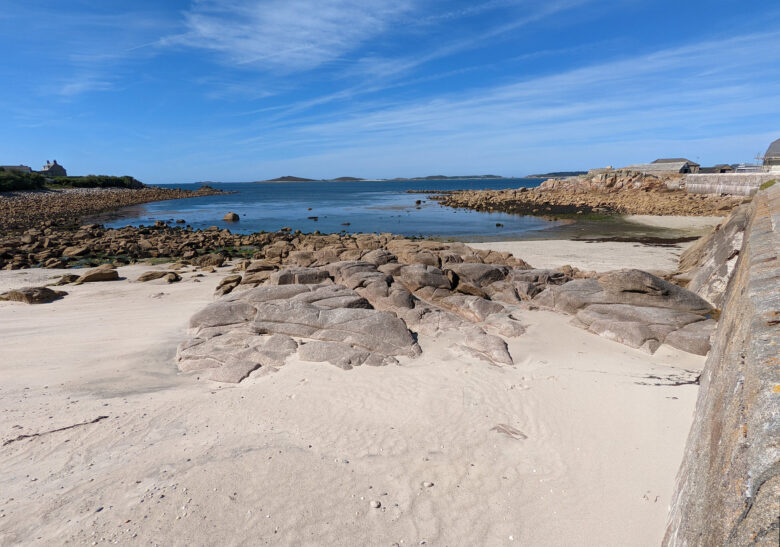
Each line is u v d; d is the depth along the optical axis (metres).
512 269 14.62
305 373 8.58
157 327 11.79
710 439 3.11
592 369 8.57
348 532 4.57
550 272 13.95
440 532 4.61
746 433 2.32
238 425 6.68
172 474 5.27
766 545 1.61
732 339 4.15
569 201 62.22
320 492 5.12
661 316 10.20
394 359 9.17
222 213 63.00
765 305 3.48
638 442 5.99
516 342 10.09
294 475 5.38
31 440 6.14
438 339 10.27
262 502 4.89
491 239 34.06
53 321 12.63
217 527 4.49
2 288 17.83
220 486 5.07
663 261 24.02
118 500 4.80
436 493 5.18
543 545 4.40
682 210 46.16
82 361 9.45
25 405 7.32
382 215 57.12
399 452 6.00
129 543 4.22
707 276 13.91
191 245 30.14
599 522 4.62
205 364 9.24
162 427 6.60
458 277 13.71
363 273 12.95
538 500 5.04
